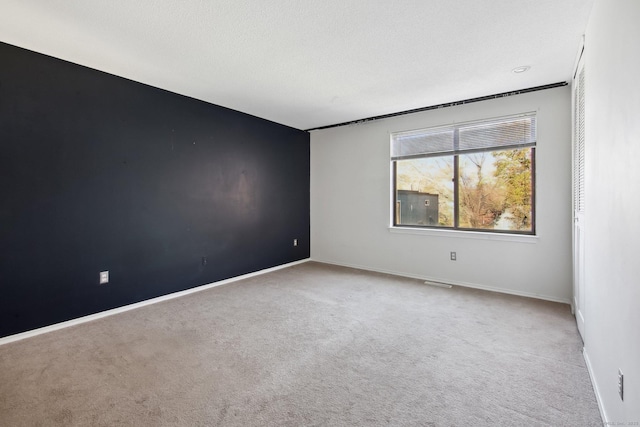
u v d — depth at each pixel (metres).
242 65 2.90
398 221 4.75
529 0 1.95
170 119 3.63
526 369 2.12
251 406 1.76
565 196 3.40
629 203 1.26
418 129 4.40
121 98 3.20
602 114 1.72
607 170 1.62
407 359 2.27
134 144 3.32
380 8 2.03
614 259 1.48
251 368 2.15
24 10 2.05
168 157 3.62
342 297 3.63
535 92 3.54
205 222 4.03
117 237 3.21
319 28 2.27
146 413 1.70
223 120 4.22
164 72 3.07
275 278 4.48
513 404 1.77
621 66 1.37
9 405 1.76
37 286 2.71
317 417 1.67
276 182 5.05
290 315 3.09
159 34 2.36
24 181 2.63
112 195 3.16
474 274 4.02
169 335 2.66
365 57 2.73
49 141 2.75
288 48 2.57
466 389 1.91
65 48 2.59
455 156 4.20
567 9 2.03
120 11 2.06
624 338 1.32
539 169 3.54
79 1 1.96
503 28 2.27
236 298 3.62
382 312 3.17
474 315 3.08
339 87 3.46
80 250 2.95
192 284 3.89
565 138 3.39
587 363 2.15
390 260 4.75
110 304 3.15
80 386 1.94
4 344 2.49
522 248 3.68
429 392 1.88
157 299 3.52
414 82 3.31
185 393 1.88
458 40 2.44
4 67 2.51
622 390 1.34
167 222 3.62
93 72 3.00
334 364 2.20
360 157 5.03
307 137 5.67
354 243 5.15
